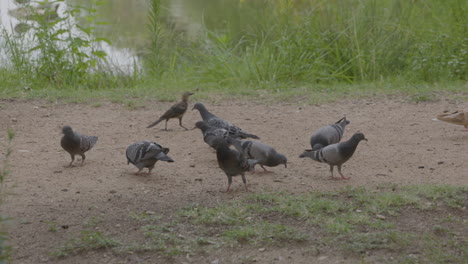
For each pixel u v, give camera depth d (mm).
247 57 20578
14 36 19859
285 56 20109
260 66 19906
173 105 15047
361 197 9016
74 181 10000
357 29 20828
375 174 10531
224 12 26672
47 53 18781
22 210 8578
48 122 14266
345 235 7789
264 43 21672
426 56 19938
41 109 15539
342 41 20875
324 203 8742
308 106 16141
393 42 21000
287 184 9977
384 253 7348
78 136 10648
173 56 22484
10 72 18812
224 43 22297
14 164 10891
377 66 20094
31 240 7676
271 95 17547
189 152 12047
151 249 7434
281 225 8016
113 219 8359
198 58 22359
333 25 21391
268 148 10492
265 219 8367
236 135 11609
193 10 28469
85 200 9062
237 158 9070
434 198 8992
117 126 14078
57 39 18797
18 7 20922
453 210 8703
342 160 9945
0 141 12516
